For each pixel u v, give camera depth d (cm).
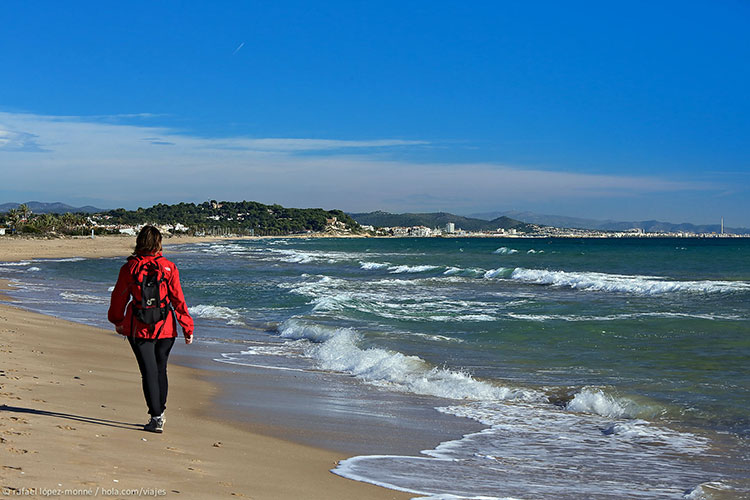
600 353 1443
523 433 830
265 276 4250
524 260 6794
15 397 734
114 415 701
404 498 512
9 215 19112
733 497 576
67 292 2920
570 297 2805
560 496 567
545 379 1172
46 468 451
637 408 945
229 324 1988
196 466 526
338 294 2873
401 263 6188
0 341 1266
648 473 659
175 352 1439
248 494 462
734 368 1251
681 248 11550
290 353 1481
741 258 6975
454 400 1032
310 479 540
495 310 2305
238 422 787
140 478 460
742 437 809
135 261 599
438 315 2136
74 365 1070
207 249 11281
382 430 812
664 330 1777
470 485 580
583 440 795
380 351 1372
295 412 888
